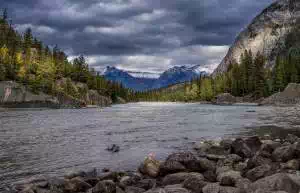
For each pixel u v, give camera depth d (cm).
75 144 3109
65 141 3300
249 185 1368
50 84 13512
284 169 1650
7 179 1892
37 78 13150
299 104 10800
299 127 4116
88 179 1722
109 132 4041
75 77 17088
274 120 5275
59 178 1798
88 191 1577
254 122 5025
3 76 12362
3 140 3347
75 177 1716
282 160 1888
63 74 16688
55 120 5869
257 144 2395
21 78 12875
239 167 1838
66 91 14738
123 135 3762
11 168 2159
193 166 1844
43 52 17125
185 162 1855
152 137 3588
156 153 2661
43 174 2008
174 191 1383
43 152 2702
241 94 16388
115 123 5259
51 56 17288
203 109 10056
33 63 14638
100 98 16925
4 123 5191
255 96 15225
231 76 18000
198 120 5728
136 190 1530
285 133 3588
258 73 15388
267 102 11962
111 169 2131
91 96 16375
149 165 1898
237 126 4528
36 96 12431
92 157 2506
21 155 2577
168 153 2653
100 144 3112
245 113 7344
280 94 11988
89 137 3591
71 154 2619
